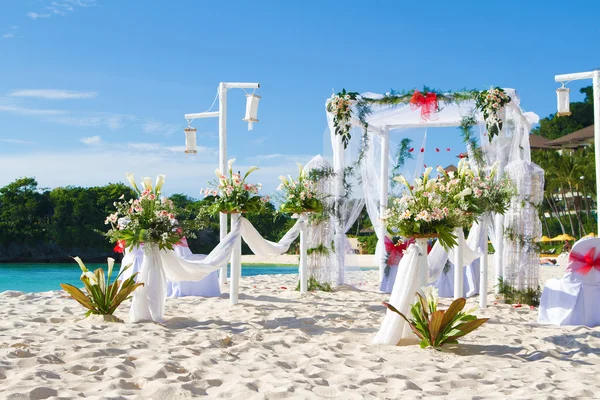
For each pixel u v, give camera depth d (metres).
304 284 10.90
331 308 8.96
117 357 5.09
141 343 5.77
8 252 37.47
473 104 9.77
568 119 71.00
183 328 6.91
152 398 3.99
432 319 5.86
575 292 7.64
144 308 7.32
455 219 6.43
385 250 11.80
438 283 11.26
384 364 5.22
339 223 11.52
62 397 3.86
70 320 7.43
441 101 9.72
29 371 4.44
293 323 7.33
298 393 4.12
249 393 4.09
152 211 7.43
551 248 38.94
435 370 5.02
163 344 5.84
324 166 11.38
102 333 6.33
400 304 6.30
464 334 6.04
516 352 5.88
